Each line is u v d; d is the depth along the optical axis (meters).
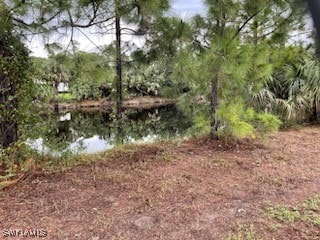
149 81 11.07
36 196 2.90
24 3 3.54
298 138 5.11
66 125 8.17
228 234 2.28
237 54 3.86
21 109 3.82
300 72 6.34
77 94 12.99
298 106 6.30
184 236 2.27
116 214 2.58
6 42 3.67
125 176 3.40
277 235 2.26
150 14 4.37
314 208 2.63
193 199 2.86
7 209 2.65
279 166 3.73
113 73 5.23
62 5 3.84
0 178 3.09
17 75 3.74
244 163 3.84
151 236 2.27
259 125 4.74
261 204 2.74
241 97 4.57
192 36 4.28
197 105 4.92
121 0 4.15
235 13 4.11
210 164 3.80
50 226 2.39
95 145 5.54
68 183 3.21
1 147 3.69
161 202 2.80
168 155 4.19
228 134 4.82
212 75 4.07
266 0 4.00
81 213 2.60
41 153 4.09
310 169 3.61
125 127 5.67
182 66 4.34
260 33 4.52
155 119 8.43
